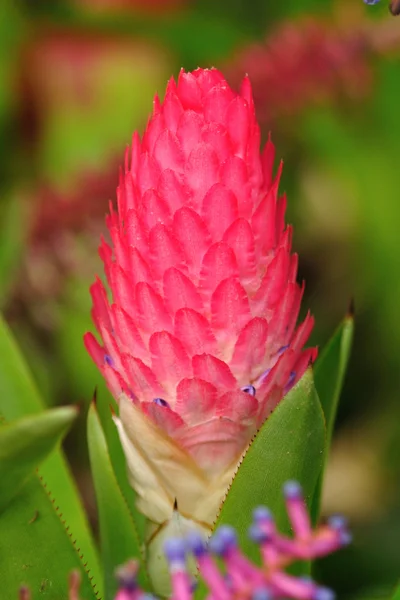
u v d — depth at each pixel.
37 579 0.63
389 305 1.00
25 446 0.59
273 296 0.61
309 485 0.61
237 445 0.62
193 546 0.53
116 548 0.66
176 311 0.61
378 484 0.98
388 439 0.99
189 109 0.62
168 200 0.61
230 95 0.61
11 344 0.71
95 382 0.91
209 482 0.62
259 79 0.93
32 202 1.00
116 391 0.63
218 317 0.61
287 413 0.61
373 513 0.95
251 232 0.61
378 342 1.01
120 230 0.63
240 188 0.61
